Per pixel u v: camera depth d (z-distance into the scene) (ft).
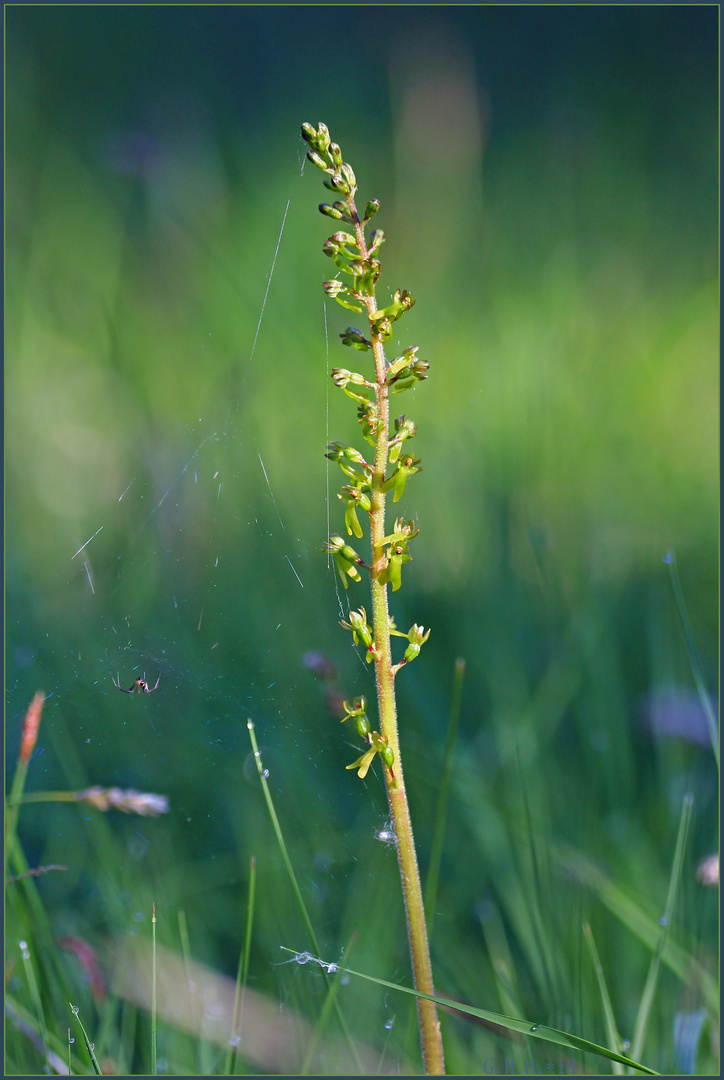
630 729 4.55
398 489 4.00
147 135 6.98
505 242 7.14
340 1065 4.18
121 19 9.34
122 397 5.05
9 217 6.15
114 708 4.49
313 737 4.45
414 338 5.66
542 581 4.75
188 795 4.44
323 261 6.26
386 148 8.36
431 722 4.52
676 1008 4.20
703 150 8.43
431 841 4.39
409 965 4.29
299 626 4.63
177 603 4.63
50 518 4.90
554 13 10.13
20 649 4.57
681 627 4.63
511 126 9.23
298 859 4.36
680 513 4.93
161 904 4.33
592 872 4.31
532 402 5.04
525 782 4.37
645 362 5.65
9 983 4.23
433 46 8.32
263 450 4.95
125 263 6.17
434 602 4.73
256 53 10.14
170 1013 4.22
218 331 5.45
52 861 4.40
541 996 4.24
